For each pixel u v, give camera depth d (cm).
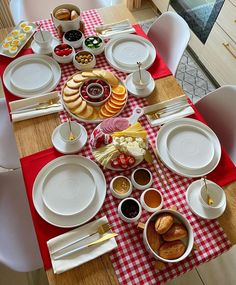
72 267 93
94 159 116
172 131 122
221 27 217
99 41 147
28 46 151
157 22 170
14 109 126
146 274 94
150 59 148
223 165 117
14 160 150
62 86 136
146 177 112
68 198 106
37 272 160
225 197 106
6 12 224
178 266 95
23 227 130
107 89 132
